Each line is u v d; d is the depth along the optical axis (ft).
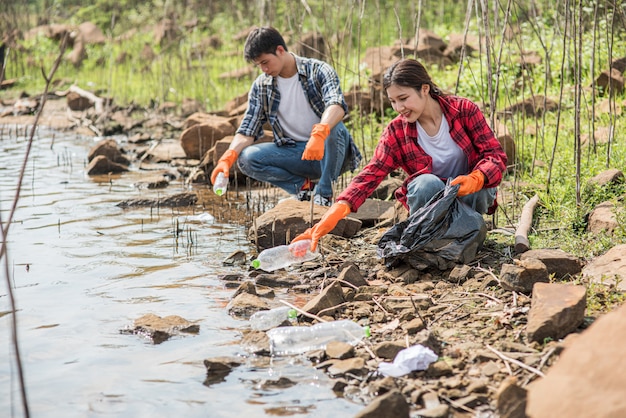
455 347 11.96
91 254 17.75
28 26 54.34
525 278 13.64
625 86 26.55
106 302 14.78
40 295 15.20
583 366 8.73
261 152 19.63
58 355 12.50
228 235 19.21
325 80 18.67
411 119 14.99
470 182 14.73
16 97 43.73
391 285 14.85
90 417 10.56
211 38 49.60
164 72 41.68
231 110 33.01
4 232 8.50
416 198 15.39
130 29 56.44
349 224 18.02
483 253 15.92
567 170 19.93
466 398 10.49
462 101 15.25
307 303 14.14
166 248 18.16
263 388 11.23
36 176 26.32
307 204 18.71
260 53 18.44
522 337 12.18
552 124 24.27
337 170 19.40
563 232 16.76
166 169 27.45
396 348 11.85
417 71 14.74
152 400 10.97
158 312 14.21
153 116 36.29
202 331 13.30
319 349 12.40
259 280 15.67
